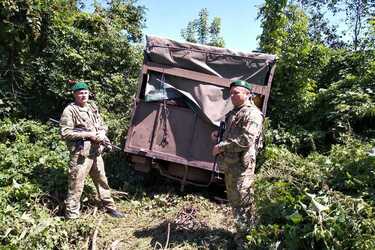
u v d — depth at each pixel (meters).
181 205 6.52
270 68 6.80
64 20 10.34
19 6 8.95
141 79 6.88
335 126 8.98
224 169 5.18
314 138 9.02
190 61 6.83
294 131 9.40
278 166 6.97
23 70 9.40
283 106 10.05
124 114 9.83
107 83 10.19
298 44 10.20
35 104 9.59
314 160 7.36
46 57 9.73
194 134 6.78
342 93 9.55
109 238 5.40
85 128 5.92
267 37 11.09
